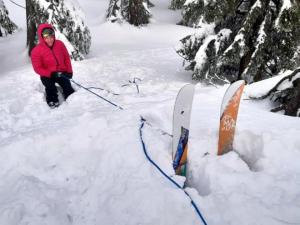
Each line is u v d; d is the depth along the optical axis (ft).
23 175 10.54
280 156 10.23
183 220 8.02
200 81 23.29
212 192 8.95
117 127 12.66
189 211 8.27
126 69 27.17
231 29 23.12
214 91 16.94
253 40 20.52
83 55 31.30
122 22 50.96
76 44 29.45
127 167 10.33
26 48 31.04
